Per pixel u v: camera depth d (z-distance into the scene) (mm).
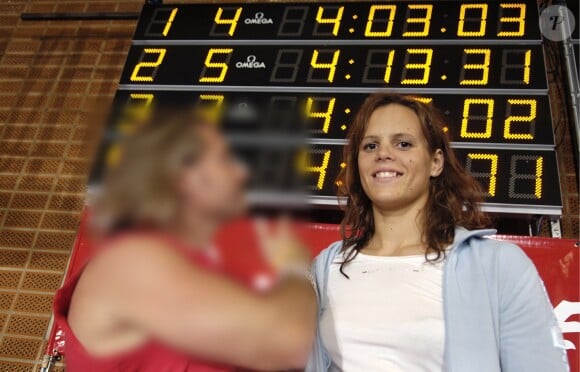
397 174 1467
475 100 3326
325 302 1397
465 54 3561
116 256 521
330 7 3973
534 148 3098
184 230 537
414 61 3582
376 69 3584
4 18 5020
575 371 2566
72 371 568
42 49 4793
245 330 501
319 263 1511
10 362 3498
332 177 3156
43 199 4086
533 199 2938
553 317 1222
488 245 1327
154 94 3701
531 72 3402
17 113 4488
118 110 3615
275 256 559
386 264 1392
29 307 3678
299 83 3604
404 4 3891
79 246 3066
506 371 1197
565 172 3635
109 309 520
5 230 3980
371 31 3785
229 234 557
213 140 557
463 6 3793
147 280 499
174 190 525
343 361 1283
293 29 3896
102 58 4684
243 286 524
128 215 525
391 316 1269
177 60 3855
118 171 530
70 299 625
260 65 3740
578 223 3469
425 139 1533
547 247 2814
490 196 2961
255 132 3410
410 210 1491
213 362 570
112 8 4930
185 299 495
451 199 1509
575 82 3592
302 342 523
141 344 550
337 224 3234
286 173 3199
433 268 1333
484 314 1218
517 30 3615
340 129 3342
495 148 3121
